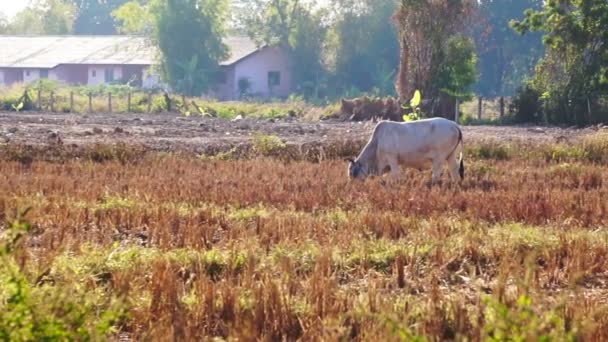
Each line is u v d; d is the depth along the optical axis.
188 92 113.56
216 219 23.75
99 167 34.91
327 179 32.34
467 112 86.00
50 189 28.44
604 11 69.81
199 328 14.12
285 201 26.69
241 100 111.88
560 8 71.38
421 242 20.69
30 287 11.42
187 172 34.22
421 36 73.88
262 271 17.58
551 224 23.52
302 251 19.30
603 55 70.44
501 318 10.29
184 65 113.50
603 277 18.72
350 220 23.02
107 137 48.16
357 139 43.41
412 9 73.88
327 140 46.28
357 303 14.81
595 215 24.58
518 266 17.22
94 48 131.75
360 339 13.38
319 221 22.83
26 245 19.97
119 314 11.83
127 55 128.00
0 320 10.52
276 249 19.44
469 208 25.27
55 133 48.47
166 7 115.00
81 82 128.25
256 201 26.84
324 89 122.44
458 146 32.41
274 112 82.81
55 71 127.25
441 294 15.88
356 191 28.25
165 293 15.26
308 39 122.62
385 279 17.77
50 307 10.91
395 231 22.25
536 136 54.66
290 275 16.53
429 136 32.00
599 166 38.12
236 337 13.64
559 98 71.81
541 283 17.89
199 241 20.55
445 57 73.75
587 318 13.38
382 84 118.75
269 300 14.79
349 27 122.31
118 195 26.95
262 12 126.44
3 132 49.03
